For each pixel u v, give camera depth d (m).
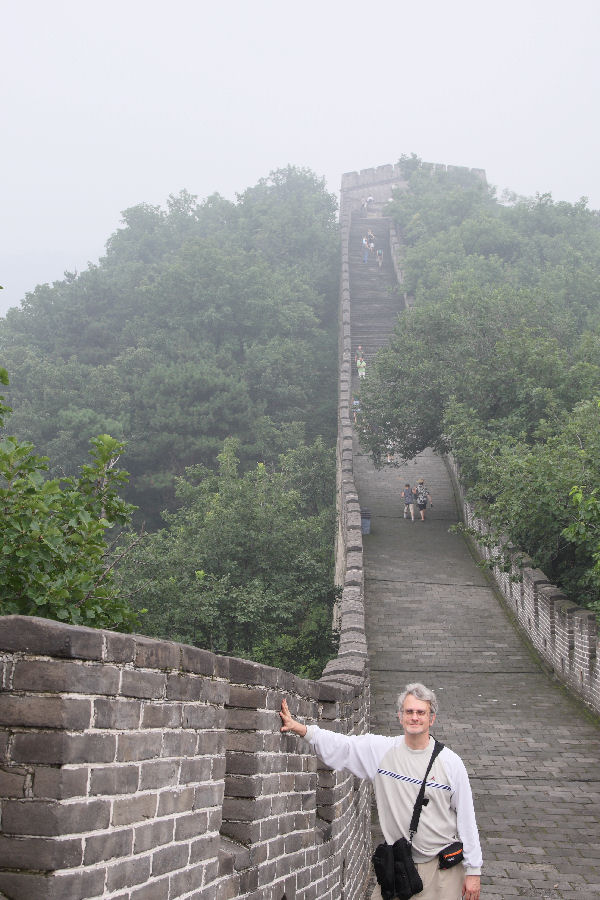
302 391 48.03
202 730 3.89
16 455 6.02
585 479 18.05
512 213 57.44
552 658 19.86
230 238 64.31
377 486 36.69
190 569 22.44
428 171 74.75
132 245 68.94
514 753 15.16
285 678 5.50
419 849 4.94
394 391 33.25
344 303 55.25
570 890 10.19
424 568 27.48
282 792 5.44
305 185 73.62
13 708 2.83
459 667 20.16
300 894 5.85
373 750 5.14
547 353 27.30
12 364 46.69
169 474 41.31
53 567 6.12
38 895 2.76
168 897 3.55
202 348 48.78
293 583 23.42
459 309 33.34
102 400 43.44
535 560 22.33
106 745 3.04
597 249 53.41
